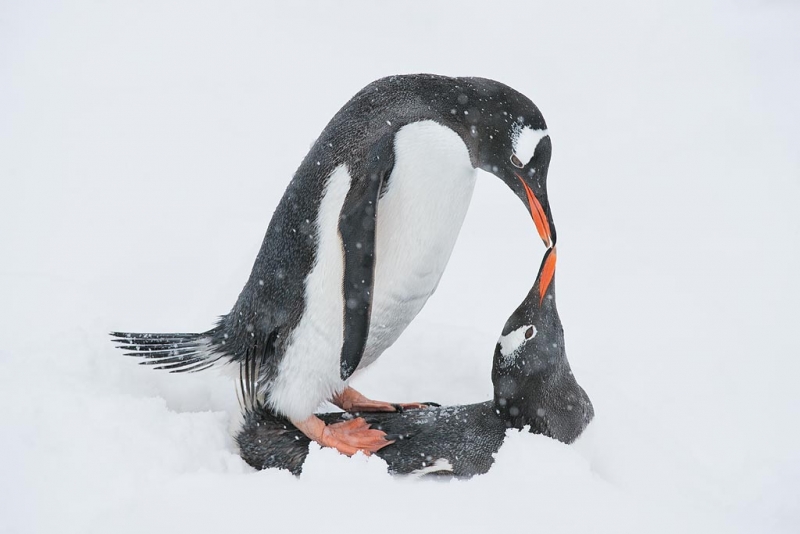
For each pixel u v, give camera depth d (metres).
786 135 29.44
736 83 37.62
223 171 27.12
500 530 8.50
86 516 9.17
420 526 8.58
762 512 10.23
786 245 20.33
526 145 10.58
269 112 35.12
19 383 11.05
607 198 24.41
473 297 17.28
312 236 10.59
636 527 8.68
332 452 10.18
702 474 11.20
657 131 31.81
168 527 8.73
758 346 15.34
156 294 16.53
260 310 11.04
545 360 10.49
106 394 11.05
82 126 31.50
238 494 9.27
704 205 23.27
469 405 11.29
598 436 11.51
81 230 21.58
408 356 14.26
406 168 10.35
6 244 20.67
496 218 22.03
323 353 10.87
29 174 26.22
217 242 18.88
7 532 9.05
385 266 10.76
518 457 9.97
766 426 12.64
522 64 44.06
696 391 13.76
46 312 15.35
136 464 9.86
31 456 9.91
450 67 44.12
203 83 39.78
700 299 17.30
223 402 12.59
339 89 39.75
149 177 26.22
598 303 17.12
